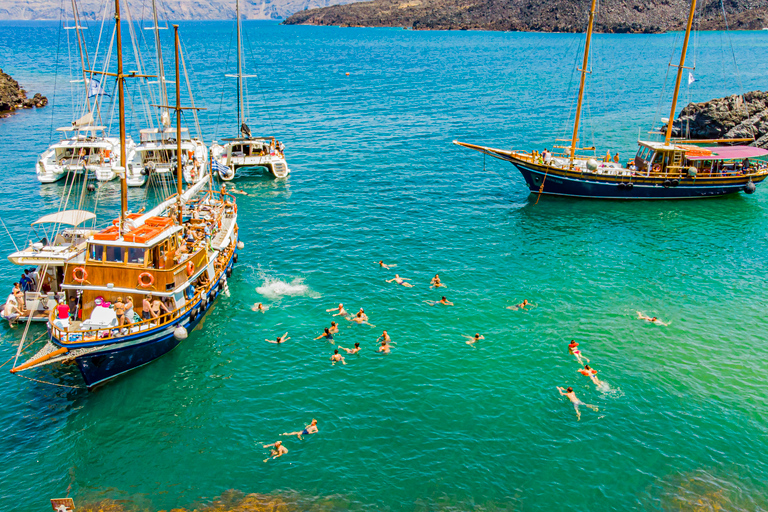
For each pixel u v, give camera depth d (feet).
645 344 113.80
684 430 91.35
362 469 83.25
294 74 538.06
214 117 326.03
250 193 204.33
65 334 98.84
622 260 152.15
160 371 106.32
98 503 78.02
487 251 156.56
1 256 149.79
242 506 76.79
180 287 112.68
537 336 115.96
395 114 345.72
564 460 85.15
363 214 183.32
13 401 98.07
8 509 77.10
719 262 151.33
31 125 299.79
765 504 77.97
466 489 79.77
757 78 474.90
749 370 106.01
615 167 205.05
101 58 597.11
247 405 97.04
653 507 77.36
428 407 95.81
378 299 130.11
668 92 417.08
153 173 211.41
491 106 374.22
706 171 198.90
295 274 142.51
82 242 120.88
